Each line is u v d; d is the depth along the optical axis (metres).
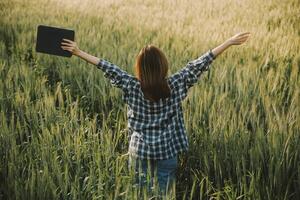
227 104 4.31
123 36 7.58
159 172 3.23
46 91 4.89
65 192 3.18
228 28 7.90
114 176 3.34
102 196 3.08
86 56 3.17
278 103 4.46
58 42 3.15
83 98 5.16
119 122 4.04
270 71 5.16
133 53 6.39
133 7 10.56
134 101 3.12
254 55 6.20
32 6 10.84
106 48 6.76
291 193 3.50
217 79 5.13
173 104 3.12
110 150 3.59
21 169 3.56
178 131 3.19
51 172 3.51
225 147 3.63
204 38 7.20
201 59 3.19
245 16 8.98
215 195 3.49
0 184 3.58
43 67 6.13
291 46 6.53
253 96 4.71
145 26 8.26
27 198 3.25
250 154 3.50
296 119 3.85
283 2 10.29
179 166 3.76
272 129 3.72
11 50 7.01
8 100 4.86
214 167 3.55
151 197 2.99
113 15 9.50
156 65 2.94
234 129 3.80
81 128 3.87
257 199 3.14
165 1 11.18
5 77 5.78
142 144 3.13
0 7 10.78
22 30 8.35
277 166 3.35
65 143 3.71
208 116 4.21
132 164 3.21
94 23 8.77
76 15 9.52
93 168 3.40
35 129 4.21
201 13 9.45
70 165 3.54
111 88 4.91
